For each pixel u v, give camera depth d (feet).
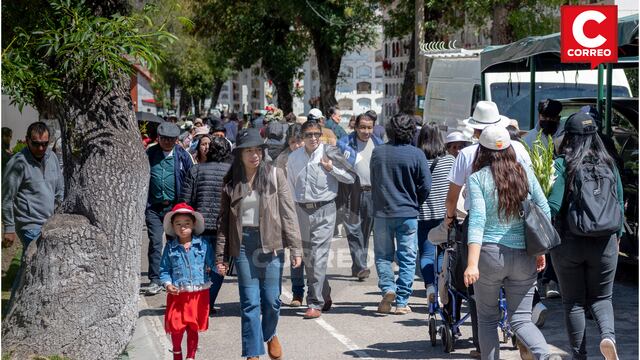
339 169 39.17
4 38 35.27
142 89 172.76
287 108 232.12
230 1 215.72
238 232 34.63
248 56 224.74
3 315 40.96
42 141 45.75
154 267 54.54
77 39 33.04
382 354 39.75
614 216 33.30
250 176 34.55
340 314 47.50
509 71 74.79
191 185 47.39
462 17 144.25
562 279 34.55
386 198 46.01
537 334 31.22
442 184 48.01
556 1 115.03
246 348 35.17
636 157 55.57
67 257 35.76
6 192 45.83
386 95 359.66
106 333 35.99
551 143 37.76
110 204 36.70
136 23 35.29
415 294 52.80
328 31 201.98
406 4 168.86
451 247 38.19
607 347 33.30
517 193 30.66
